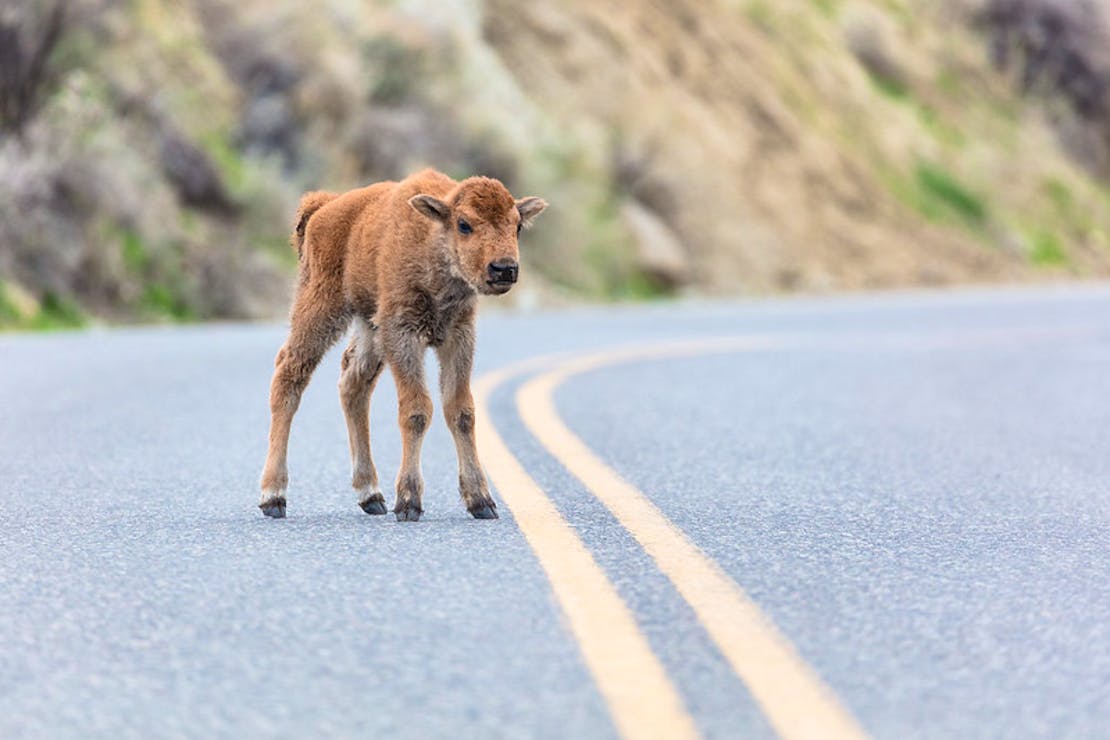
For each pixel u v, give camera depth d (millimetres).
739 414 40531
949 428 38438
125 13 87500
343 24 101000
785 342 70375
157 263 80000
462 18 111688
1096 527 23516
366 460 24375
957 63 197750
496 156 104000
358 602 17422
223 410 39094
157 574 18969
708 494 26469
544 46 125875
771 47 159375
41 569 19297
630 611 16953
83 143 78688
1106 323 89938
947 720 13133
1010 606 17531
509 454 31141
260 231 87500
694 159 125500
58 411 38469
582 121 120188
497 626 16312
